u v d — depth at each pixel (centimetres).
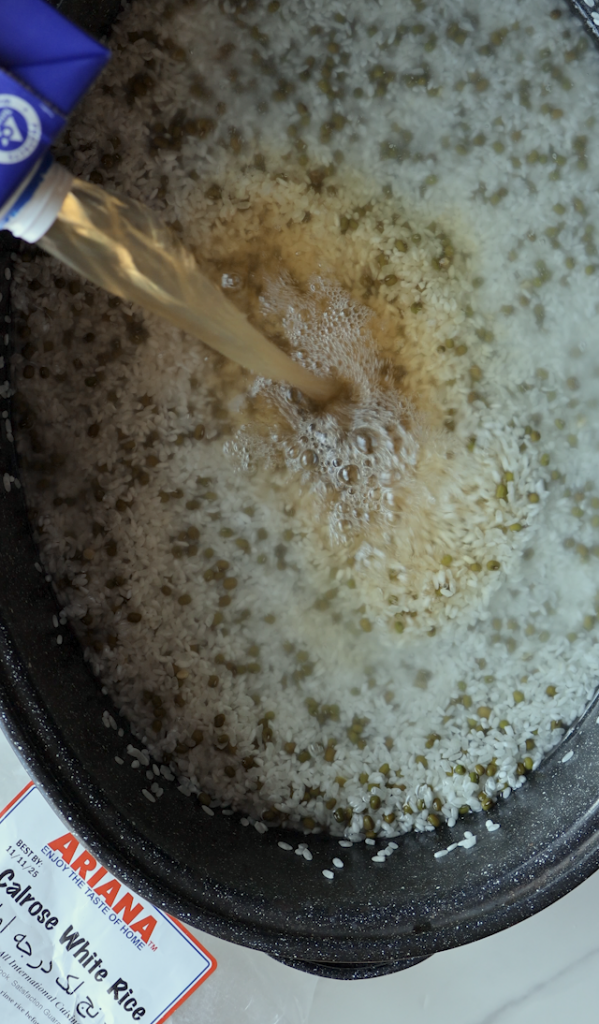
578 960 47
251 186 45
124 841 38
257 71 44
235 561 45
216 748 44
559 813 42
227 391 45
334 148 45
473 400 46
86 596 44
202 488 45
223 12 44
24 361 43
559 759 44
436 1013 47
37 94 29
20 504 43
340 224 45
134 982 46
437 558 46
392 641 46
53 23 29
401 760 45
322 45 44
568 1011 47
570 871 39
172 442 45
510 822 43
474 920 39
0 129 29
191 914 38
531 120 45
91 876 46
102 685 44
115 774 41
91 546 44
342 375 47
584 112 45
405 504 46
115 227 38
